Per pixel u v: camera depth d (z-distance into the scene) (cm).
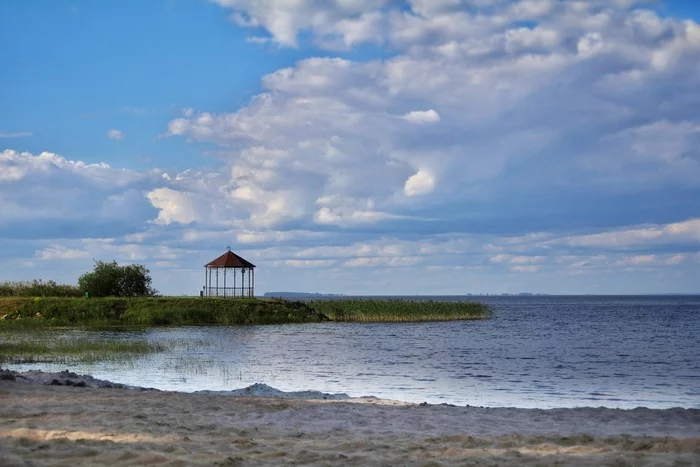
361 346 4416
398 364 3256
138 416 1239
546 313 12325
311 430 1199
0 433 1008
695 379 2684
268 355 3644
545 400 2089
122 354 3291
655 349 4303
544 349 4262
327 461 884
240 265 8381
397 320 7950
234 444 996
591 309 15238
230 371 2808
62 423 1126
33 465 793
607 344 4750
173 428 1121
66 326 5925
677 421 1399
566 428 1301
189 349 3906
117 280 7781
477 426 1303
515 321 8519
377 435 1155
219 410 1415
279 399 1625
